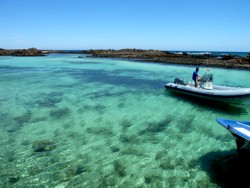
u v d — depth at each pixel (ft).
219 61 107.34
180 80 42.39
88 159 18.89
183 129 25.46
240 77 63.41
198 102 36.55
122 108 33.53
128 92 44.62
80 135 23.70
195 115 30.32
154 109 33.04
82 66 101.24
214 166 17.83
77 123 27.14
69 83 54.85
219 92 32.09
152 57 157.99
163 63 110.32
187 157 19.25
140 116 29.89
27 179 16.14
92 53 257.75
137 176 16.60
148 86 51.34
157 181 16.05
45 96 40.63
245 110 32.40
